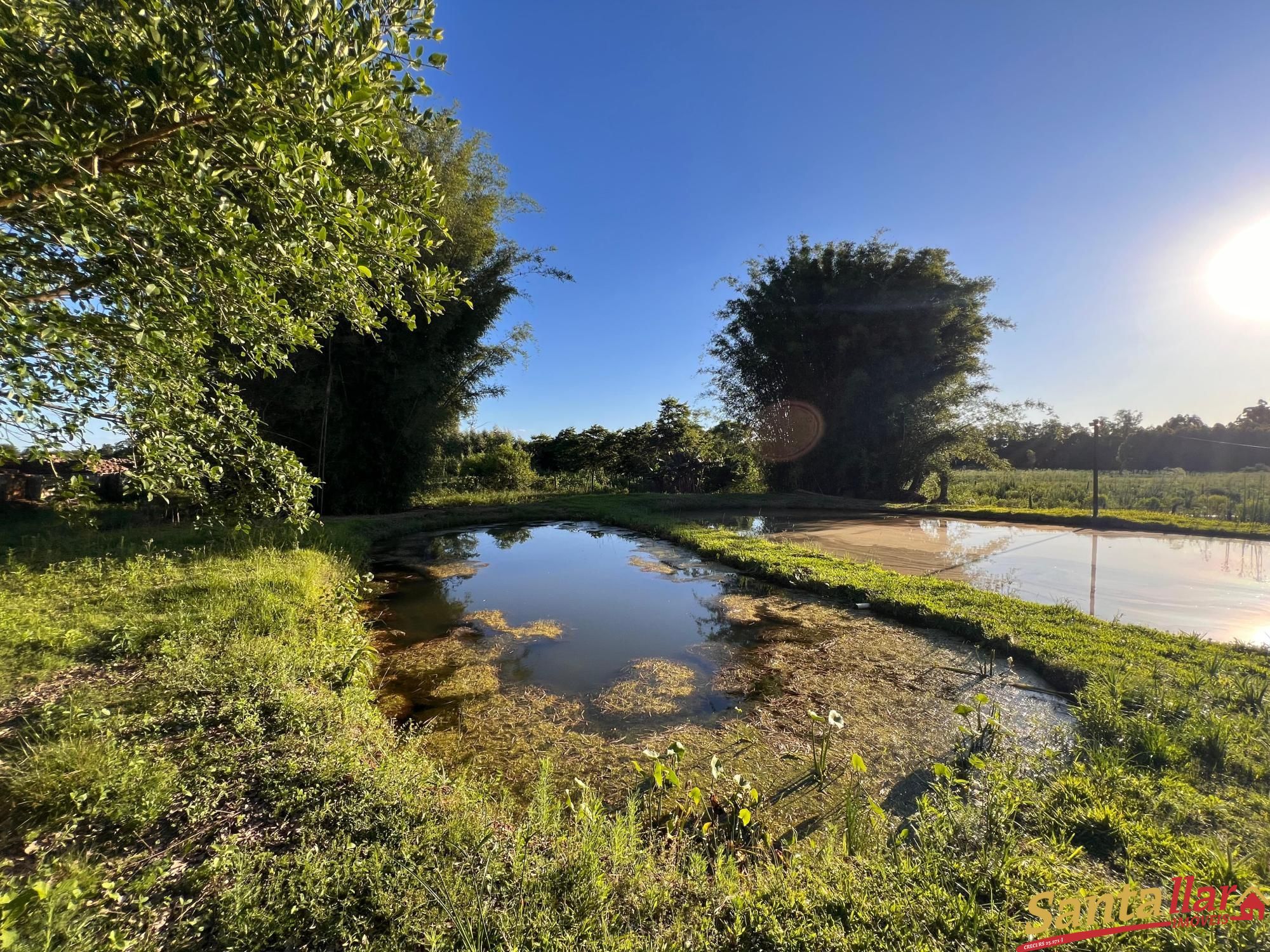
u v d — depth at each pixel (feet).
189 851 7.15
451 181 43.11
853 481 66.59
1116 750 10.36
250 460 11.91
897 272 63.52
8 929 5.17
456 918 6.05
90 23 6.50
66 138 6.34
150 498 11.43
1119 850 7.79
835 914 6.59
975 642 17.69
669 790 10.50
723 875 7.49
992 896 6.77
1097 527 42.29
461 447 89.97
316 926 5.97
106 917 5.91
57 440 9.34
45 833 7.14
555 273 54.24
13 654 12.55
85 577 19.60
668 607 23.27
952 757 11.28
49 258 8.27
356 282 10.07
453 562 32.89
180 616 15.26
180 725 10.11
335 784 8.60
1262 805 8.56
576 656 17.75
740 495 64.34
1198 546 34.60
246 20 6.87
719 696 14.73
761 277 69.92
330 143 7.72
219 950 5.70
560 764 11.50
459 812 8.23
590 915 6.37
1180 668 13.89
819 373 66.74
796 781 10.68
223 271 8.62
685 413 84.28
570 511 51.34
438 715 13.71
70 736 9.04
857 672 15.75
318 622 16.60
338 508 47.73
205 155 7.09
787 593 24.34
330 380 42.52
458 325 48.91
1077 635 16.66
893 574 25.36
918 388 61.41
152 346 9.33
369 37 7.37
